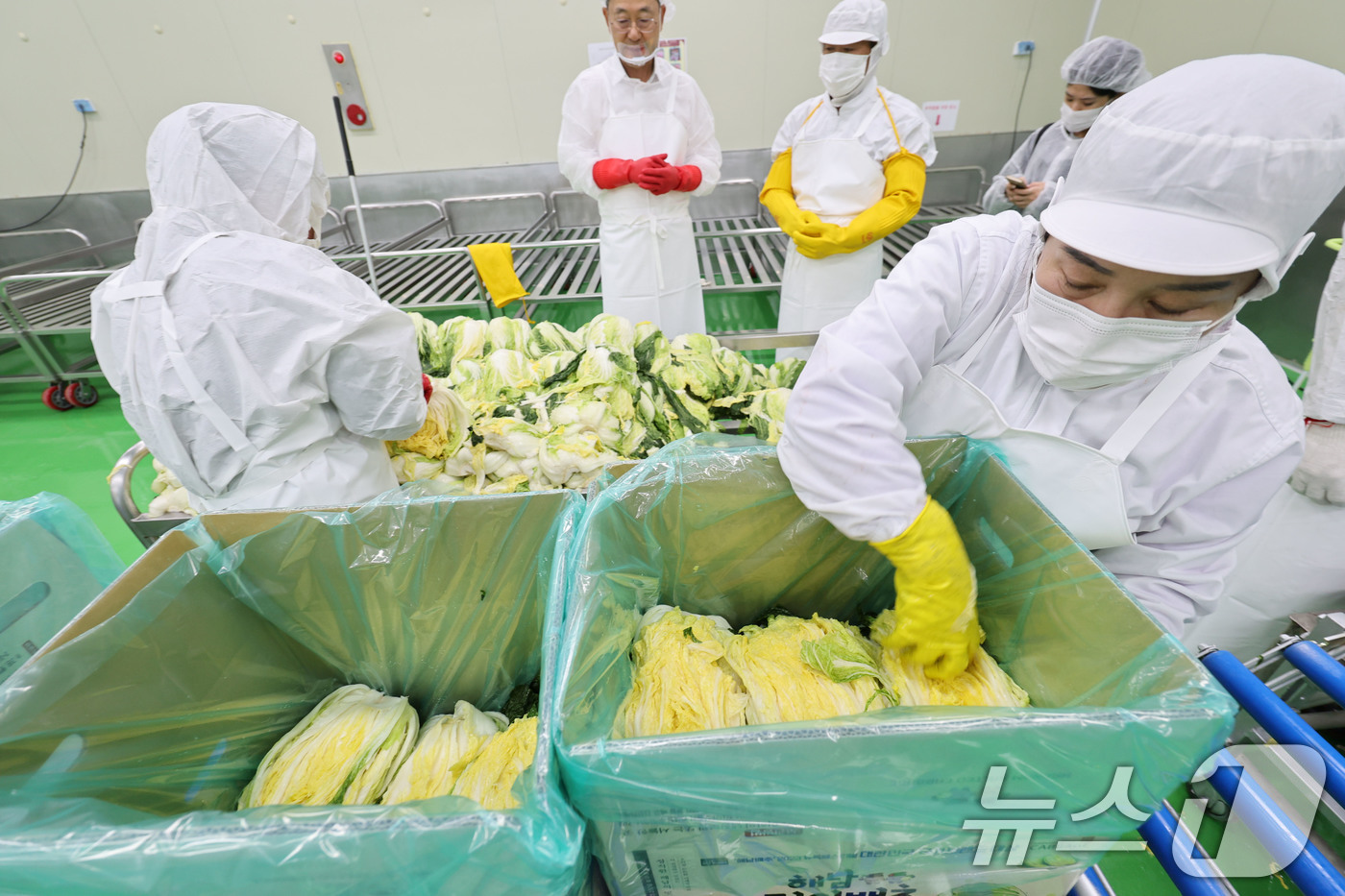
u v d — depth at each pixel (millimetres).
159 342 868
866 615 845
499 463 1164
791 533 786
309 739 667
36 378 2732
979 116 3234
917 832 451
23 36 2879
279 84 3094
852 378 655
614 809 428
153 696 601
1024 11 2943
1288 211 507
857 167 2066
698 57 3074
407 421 1054
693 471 710
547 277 2797
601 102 2176
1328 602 1171
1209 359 640
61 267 3340
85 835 370
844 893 509
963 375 766
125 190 3318
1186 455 686
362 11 2912
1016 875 499
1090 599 574
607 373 1218
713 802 421
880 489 641
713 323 3182
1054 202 651
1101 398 703
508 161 3348
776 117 3238
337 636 764
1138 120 532
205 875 368
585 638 532
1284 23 2090
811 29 2992
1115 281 561
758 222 3467
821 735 406
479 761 643
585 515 647
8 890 361
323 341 906
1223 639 1296
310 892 378
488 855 368
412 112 3193
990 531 747
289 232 1079
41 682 514
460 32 2979
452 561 720
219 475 979
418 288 2771
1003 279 704
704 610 842
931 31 3004
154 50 2965
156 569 621
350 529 690
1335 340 1003
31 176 3248
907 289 693
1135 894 945
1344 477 1006
